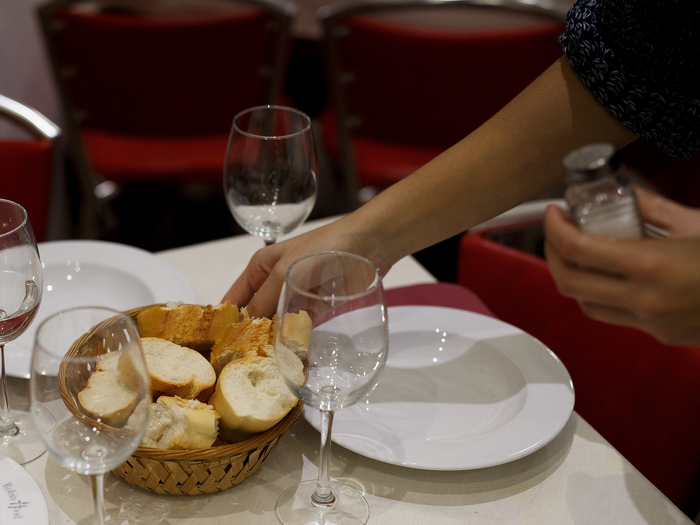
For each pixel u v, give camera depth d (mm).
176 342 785
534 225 1278
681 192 1479
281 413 703
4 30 2350
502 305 1193
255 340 770
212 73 1940
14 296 737
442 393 875
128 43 1842
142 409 567
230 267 1128
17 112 1395
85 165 1967
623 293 546
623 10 808
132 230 2645
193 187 2910
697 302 525
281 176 957
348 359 660
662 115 839
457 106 1903
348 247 888
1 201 809
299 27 2648
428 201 887
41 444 770
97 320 593
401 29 1776
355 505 718
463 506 731
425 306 997
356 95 1947
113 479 738
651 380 1002
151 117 1995
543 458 796
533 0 1884
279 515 699
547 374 868
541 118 866
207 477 690
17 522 653
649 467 1011
